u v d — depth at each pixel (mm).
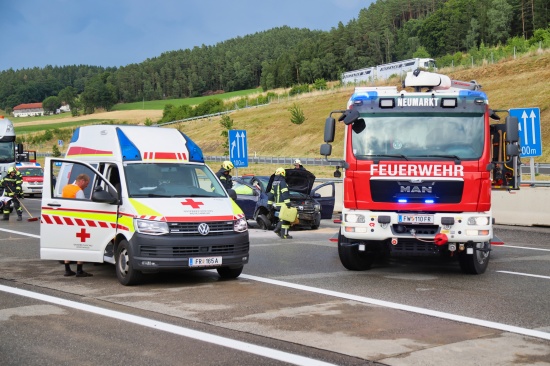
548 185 20938
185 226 9781
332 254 13688
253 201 19219
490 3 162500
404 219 10477
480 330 7168
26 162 39031
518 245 15258
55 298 8953
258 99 126938
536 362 5992
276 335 6926
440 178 10414
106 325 7387
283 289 9641
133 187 10320
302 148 81250
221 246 10000
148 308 8297
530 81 73875
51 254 10805
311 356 6164
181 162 11062
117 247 10195
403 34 190500
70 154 11789
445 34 168375
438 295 9172
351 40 187500
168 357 6141
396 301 8734
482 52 98000
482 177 10430
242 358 6105
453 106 10656
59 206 10758
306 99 109000
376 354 6223
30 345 6566
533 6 146750
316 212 18438
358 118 10898
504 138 11891
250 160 67625
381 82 97688
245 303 8602
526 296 9117
